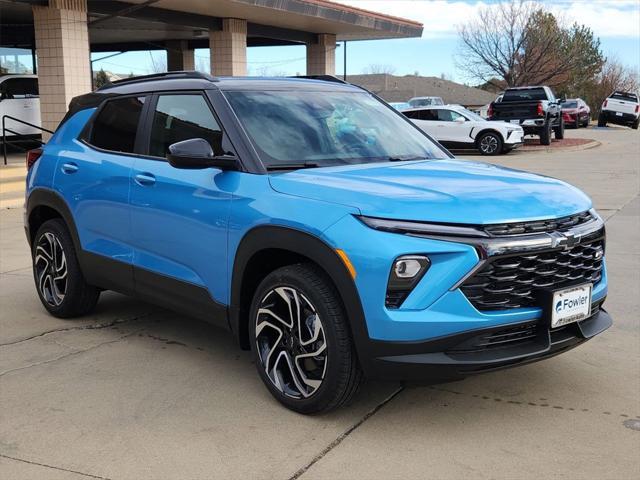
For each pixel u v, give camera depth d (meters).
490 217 3.19
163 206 4.25
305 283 3.44
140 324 5.27
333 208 3.34
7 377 4.21
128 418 3.63
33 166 5.50
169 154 3.78
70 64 16.14
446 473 3.04
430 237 3.12
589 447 3.27
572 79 62.53
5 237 9.11
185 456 3.22
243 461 3.17
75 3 16.11
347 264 3.22
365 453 3.23
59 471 3.10
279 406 3.76
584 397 3.85
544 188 3.63
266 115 4.16
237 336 3.94
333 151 4.16
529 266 3.29
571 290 3.43
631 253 7.46
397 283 3.13
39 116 17.72
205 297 4.07
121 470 3.10
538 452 3.22
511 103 23.58
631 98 40.84
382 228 3.18
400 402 3.78
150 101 4.67
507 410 3.68
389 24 24.94
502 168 4.22
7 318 5.44
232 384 4.08
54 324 5.28
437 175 3.76
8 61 20.72
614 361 4.39
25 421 3.61
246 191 3.75
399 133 4.69
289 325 3.61
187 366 4.38
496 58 46.75
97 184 4.77
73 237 5.08
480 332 3.16
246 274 3.79
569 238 3.35
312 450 3.26
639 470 3.06
